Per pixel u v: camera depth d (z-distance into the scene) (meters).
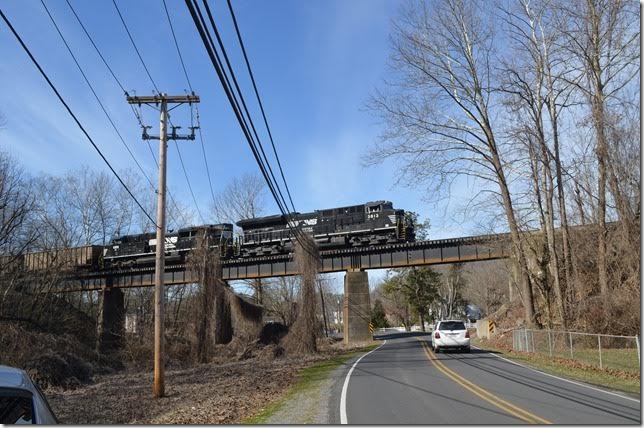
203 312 39.41
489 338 45.69
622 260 30.64
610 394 14.00
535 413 11.12
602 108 29.52
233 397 17.08
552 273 35.69
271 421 11.55
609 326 29.25
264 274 56.03
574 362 22.80
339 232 53.22
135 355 41.19
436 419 10.71
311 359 33.47
